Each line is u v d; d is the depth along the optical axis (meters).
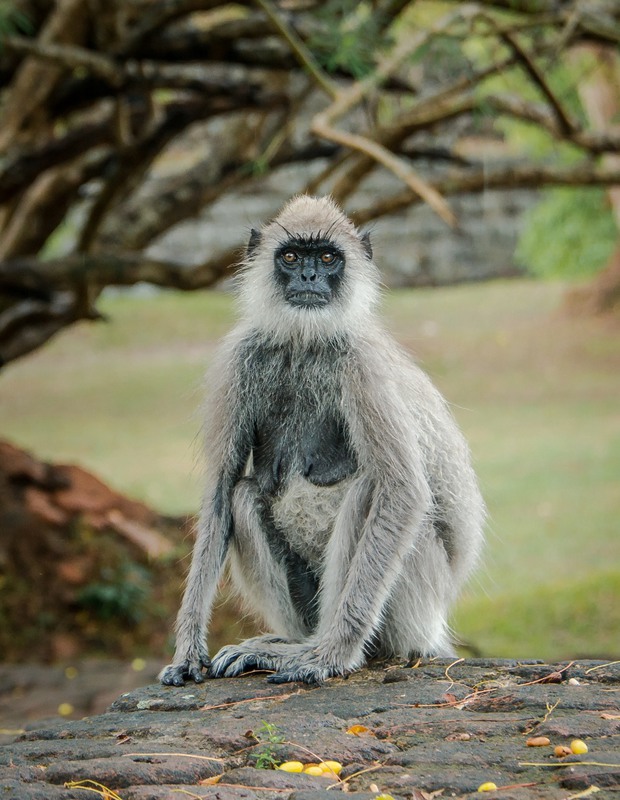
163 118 14.02
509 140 29.62
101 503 15.76
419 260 40.25
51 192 15.15
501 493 21.53
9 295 13.48
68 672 12.91
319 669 6.00
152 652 14.12
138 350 35.62
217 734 4.99
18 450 15.79
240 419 6.86
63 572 14.49
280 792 4.32
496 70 12.74
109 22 12.55
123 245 14.93
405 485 6.29
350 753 4.72
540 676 5.75
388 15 11.82
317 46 12.48
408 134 12.66
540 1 12.62
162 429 27.53
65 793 4.32
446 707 5.35
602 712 5.07
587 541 18.81
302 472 6.66
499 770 4.46
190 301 39.44
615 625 14.90
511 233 40.81
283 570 6.74
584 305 35.41
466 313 36.84
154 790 4.33
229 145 15.17
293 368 6.78
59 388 32.19
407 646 6.71
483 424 27.00
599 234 32.94
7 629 13.83
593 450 24.17
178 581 15.12
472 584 8.27
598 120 21.33
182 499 21.14
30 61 12.72
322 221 6.99
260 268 6.98
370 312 7.04
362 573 6.20
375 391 6.39
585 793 4.11
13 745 5.14
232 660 6.34
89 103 13.50
